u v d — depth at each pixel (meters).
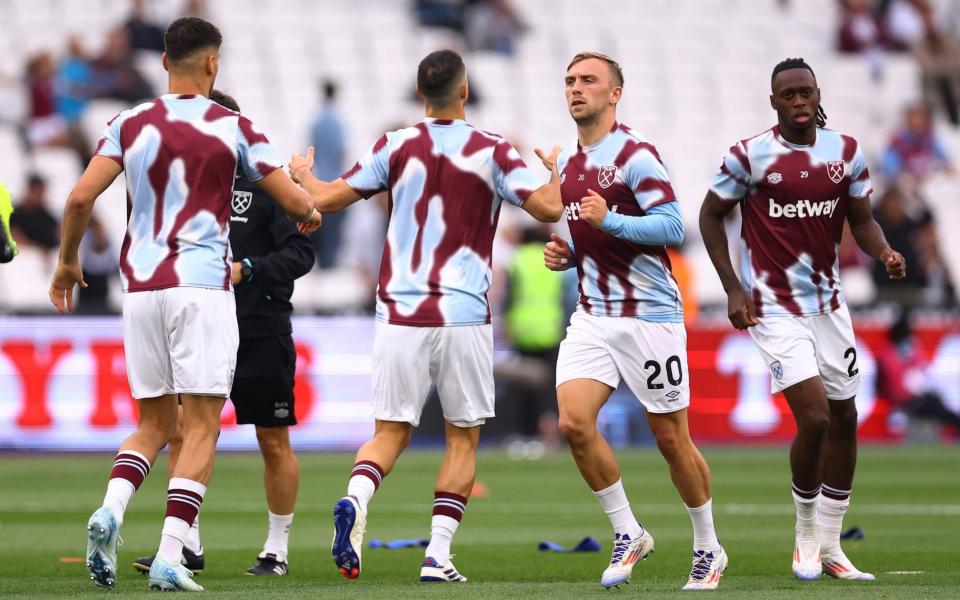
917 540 29.31
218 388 20.05
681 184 84.25
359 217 69.56
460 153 21.83
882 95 88.69
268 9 85.50
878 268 70.88
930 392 62.25
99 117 74.94
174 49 20.48
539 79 85.94
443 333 21.75
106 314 55.81
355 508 20.12
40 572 23.55
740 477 46.94
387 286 22.02
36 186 67.88
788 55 90.12
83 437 55.31
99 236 60.38
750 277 23.05
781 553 27.11
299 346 57.19
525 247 59.50
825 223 22.69
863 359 62.09
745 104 88.62
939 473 48.16
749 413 61.47
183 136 20.11
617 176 21.05
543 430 59.38
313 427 57.25
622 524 20.94
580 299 21.70
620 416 61.41
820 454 22.09
